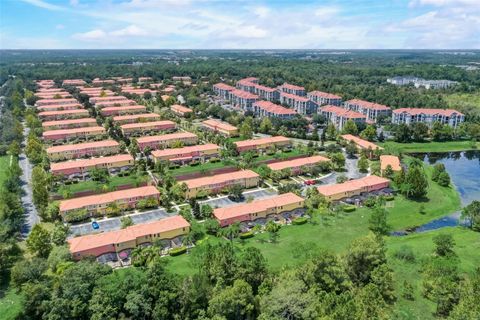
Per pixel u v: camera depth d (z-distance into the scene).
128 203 132.38
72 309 75.00
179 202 138.38
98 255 101.69
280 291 76.94
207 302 80.19
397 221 129.75
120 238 105.25
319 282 83.69
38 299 77.75
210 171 166.25
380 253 92.50
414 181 144.50
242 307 76.69
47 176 149.50
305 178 163.75
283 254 104.94
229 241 111.94
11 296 86.19
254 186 154.25
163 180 150.12
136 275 80.69
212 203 138.12
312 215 127.88
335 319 70.00
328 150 196.88
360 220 127.06
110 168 167.75
